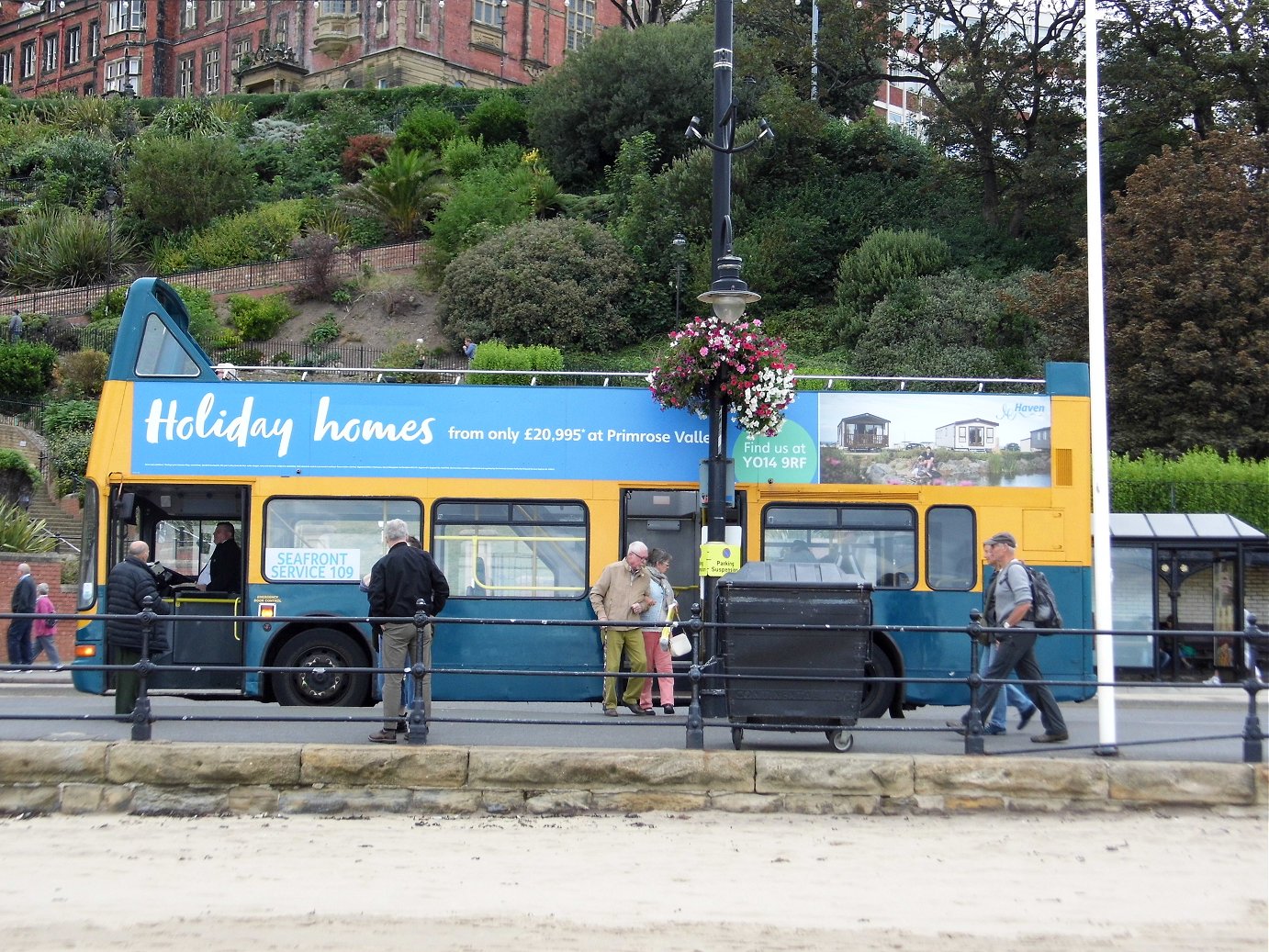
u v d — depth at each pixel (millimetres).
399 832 9984
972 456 14711
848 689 11062
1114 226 29266
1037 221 41812
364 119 60125
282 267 45719
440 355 39625
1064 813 10492
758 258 41875
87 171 55312
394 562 11234
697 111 49688
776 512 14656
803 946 7621
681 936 7754
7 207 52750
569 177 51875
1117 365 28469
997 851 9516
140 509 15055
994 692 11078
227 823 10195
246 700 15383
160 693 14117
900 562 14602
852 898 8469
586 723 10812
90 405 35844
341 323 43000
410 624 11164
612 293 40844
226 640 14703
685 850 9500
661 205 43625
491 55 69562
